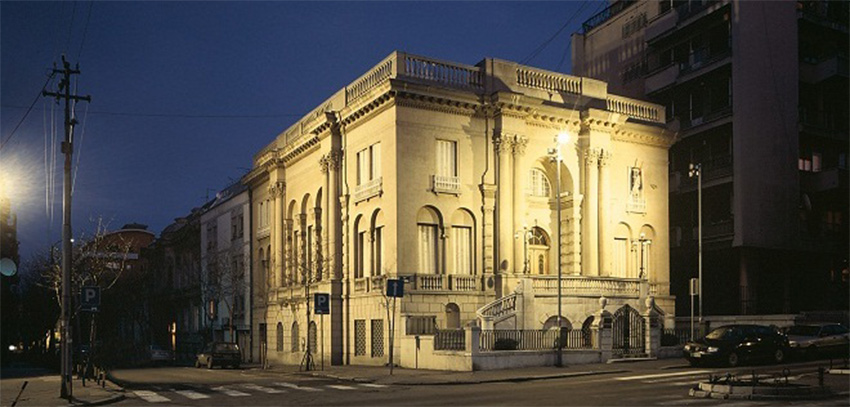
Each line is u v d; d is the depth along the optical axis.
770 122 44.75
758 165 44.22
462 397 19.23
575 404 16.98
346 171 38.66
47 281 52.41
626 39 54.50
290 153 45.16
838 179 44.78
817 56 48.44
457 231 35.56
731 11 45.00
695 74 46.78
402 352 32.25
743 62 44.50
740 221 43.59
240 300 54.97
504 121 36.03
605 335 30.78
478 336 28.19
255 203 53.06
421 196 34.47
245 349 53.59
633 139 41.28
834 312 38.03
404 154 34.16
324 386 24.80
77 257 42.25
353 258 37.62
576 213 38.09
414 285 33.31
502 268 35.16
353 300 37.06
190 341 67.62
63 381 21.83
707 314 47.09
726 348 27.78
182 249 73.31
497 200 35.84
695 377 23.58
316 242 41.75
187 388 25.27
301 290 42.78
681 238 48.03
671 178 48.03
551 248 38.59
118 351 55.16
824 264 47.59
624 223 40.34
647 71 52.06
